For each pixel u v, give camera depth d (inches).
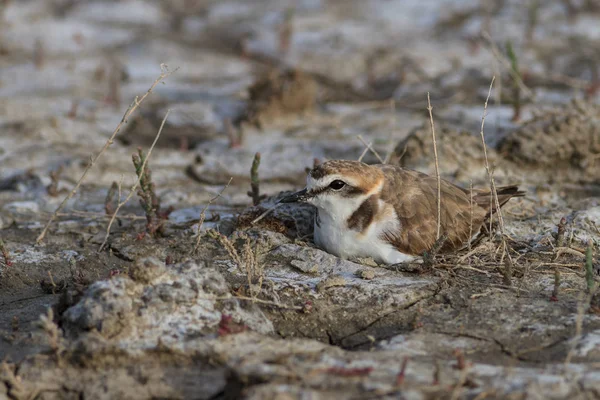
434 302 345.1
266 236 405.1
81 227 446.6
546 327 316.8
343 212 381.4
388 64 782.5
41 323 298.0
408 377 268.1
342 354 291.1
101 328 294.7
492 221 413.7
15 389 281.9
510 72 614.2
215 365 288.4
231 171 553.9
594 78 677.9
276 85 657.0
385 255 381.4
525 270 363.9
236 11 967.6
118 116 666.8
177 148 605.9
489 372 274.7
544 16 876.0
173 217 462.0
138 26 924.0
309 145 589.3
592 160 524.1
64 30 885.2
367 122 640.4
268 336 312.7
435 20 895.7
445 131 536.1
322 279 367.9
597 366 279.7
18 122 637.9
